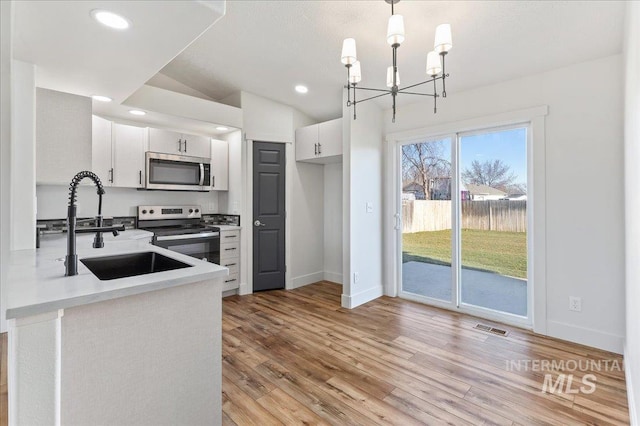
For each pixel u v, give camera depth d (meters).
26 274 1.36
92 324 1.16
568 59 2.55
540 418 1.72
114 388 1.22
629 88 1.84
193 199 4.22
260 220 4.21
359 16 2.37
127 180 3.38
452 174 3.46
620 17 2.07
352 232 3.57
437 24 2.34
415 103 3.67
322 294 4.11
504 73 2.86
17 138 1.99
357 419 1.72
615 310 2.43
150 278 1.32
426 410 1.80
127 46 1.81
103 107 3.10
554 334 2.72
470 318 3.22
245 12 2.47
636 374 1.62
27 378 1.00
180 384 1.40
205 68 3.49
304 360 2.37
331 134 4.00
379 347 2.58
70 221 1.35
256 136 4.12
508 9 2.14
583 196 2.56
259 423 1.69
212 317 1.51
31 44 1.78
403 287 3.94
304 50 2.96
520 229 3.03
